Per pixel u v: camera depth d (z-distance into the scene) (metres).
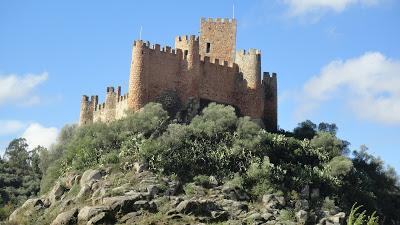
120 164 113.75
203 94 135.00
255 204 111.38
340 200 120.25
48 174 130.12
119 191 105.00
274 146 126.38
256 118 139.12
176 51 133.50
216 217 102.88
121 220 99.19
